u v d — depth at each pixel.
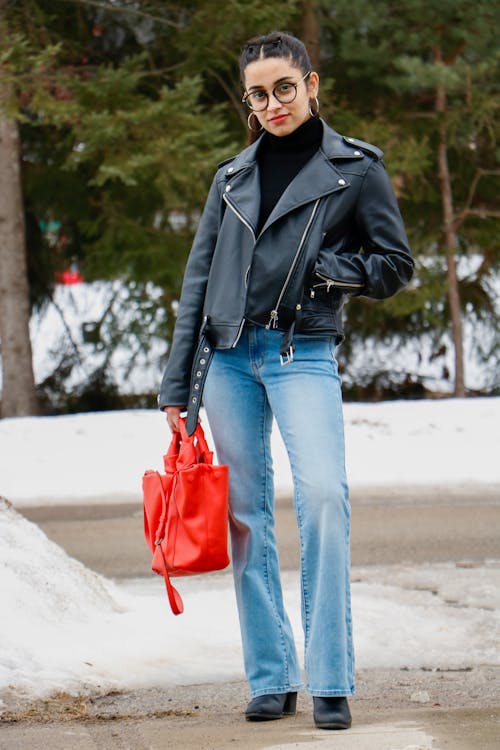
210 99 28.52
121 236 27.03
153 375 31.92
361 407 22.14
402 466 18.27
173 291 27.41
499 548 12.46
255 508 6.23
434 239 29.06
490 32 26.48
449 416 21.25
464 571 11.05
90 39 27.31
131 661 7.42
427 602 9.51
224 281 6.16
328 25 27.52
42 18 24.73
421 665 7.61
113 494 16.73
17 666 7.04
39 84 22.41
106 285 30.72
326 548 5.83
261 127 6.45
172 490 6.12
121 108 23.67
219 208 6.33
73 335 31.52
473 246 31.44
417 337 32.69
